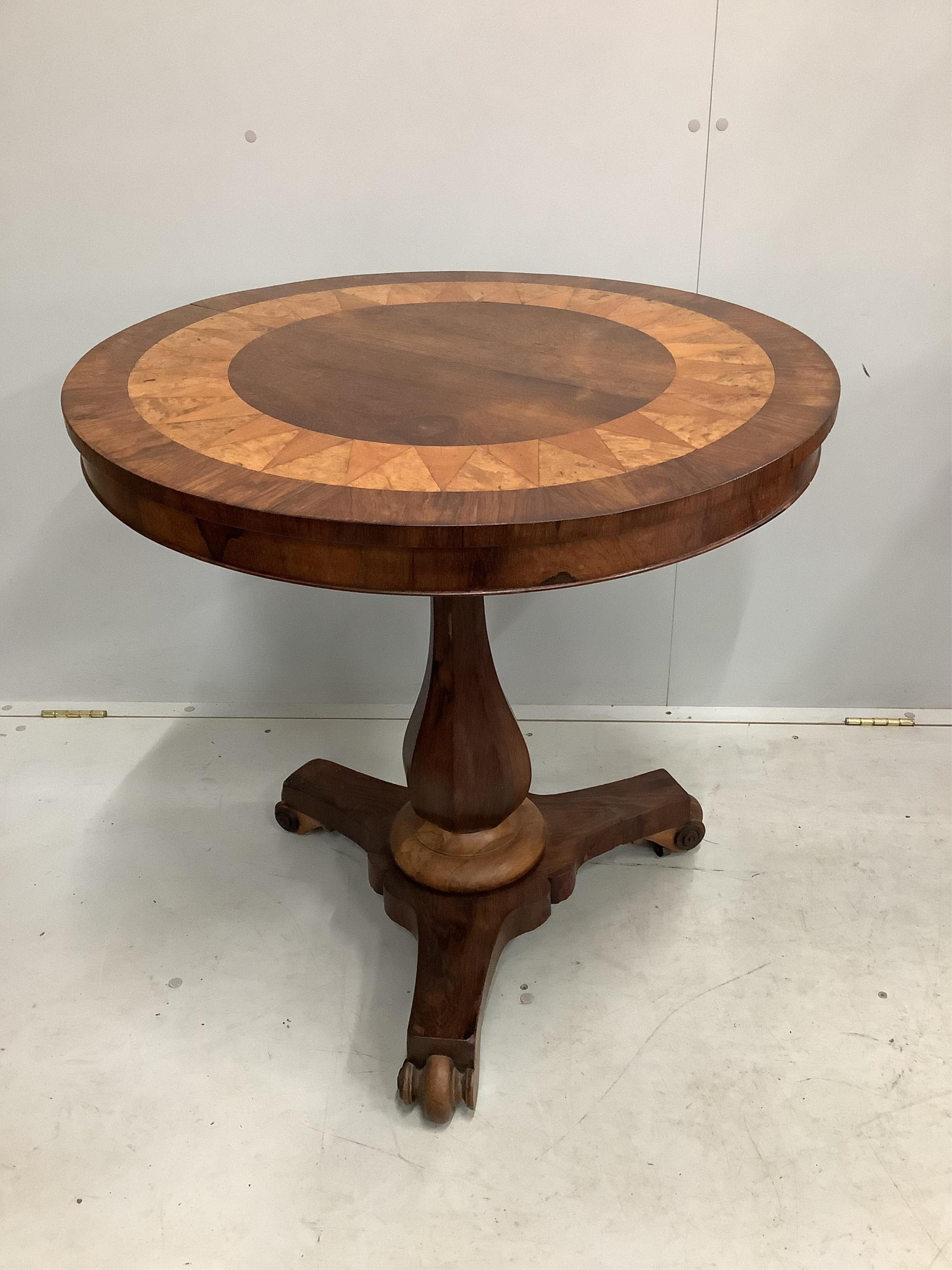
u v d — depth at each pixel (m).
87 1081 1.45
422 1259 1.23
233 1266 1.23
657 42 1.69
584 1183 1.31
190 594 2.16
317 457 1.08
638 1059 1.47
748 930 1.69
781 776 2.05
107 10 1.69
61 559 2.14
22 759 2.12
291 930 1.71
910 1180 1.31
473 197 1.82
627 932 1.69
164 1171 1.33
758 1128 1.38
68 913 1.73
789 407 1.19
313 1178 1.33
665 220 1.82
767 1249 1.24
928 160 1.76
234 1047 1.50
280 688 2.28
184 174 1.81
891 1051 1.48
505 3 1.67
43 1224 1.27
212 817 1.96
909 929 1.68
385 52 1.72
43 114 1.76
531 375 1.31
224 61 1.73
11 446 2.03
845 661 2.21
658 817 1.78
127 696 2.28
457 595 0.99
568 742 2.16
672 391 1.25
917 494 2.02
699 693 2.25
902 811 1.94
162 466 1.06
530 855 1.65
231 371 1.33
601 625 2.17
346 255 1.88
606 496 0.99
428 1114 1.37
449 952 1.52
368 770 2.08
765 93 1.72
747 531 1.09
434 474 1.04
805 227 1.82
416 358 1.38
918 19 1.66
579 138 1.77
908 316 1.87
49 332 1.93
